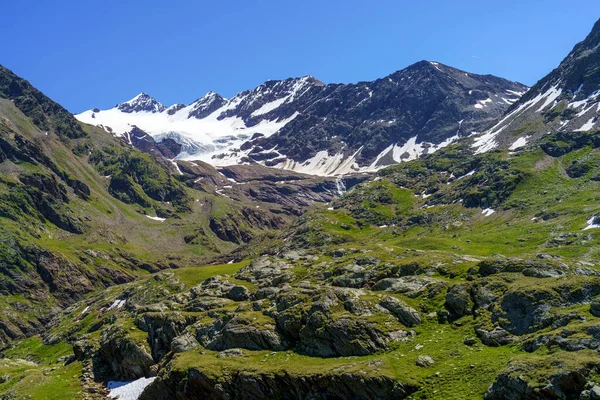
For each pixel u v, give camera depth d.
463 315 62.94
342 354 63.19
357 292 74.12
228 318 81.06
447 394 48.50
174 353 79.62
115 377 89.88
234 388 62.94
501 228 195.88
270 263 119.00
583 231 154.50
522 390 43.75
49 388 86.88
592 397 39.94
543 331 52.06
